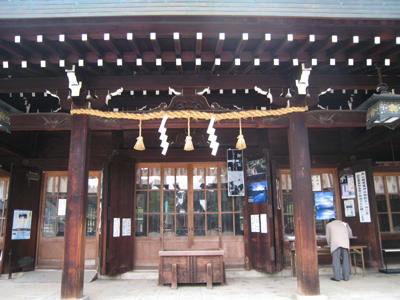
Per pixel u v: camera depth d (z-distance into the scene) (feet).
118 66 19.15
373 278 25.34
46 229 29.58
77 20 15.58
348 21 15.92
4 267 26.84
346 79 20.62
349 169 28.96
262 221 26.61
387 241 29.32
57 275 27.09
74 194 19.24
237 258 27.84
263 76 20.35
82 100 20.07
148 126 20.61
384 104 18.60
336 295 20.54
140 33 16.22
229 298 20.17
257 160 27.86
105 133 30.68
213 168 29.48
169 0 15.72
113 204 27.04
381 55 18.47
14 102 24.22
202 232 28.40
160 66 18.40
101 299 20.17
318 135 30.86
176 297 20.52
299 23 15.96
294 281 24.73
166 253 23.71
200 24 15.75
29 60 18.08
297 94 19.98
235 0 15.80
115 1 15.72
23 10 15.51
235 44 17.65
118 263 26.43
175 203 28.91
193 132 29.43
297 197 19.40
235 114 19.79
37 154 30.30
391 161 30.42
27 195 28.60
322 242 28.37
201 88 20.18
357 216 28.17
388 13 16.05
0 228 29.71
